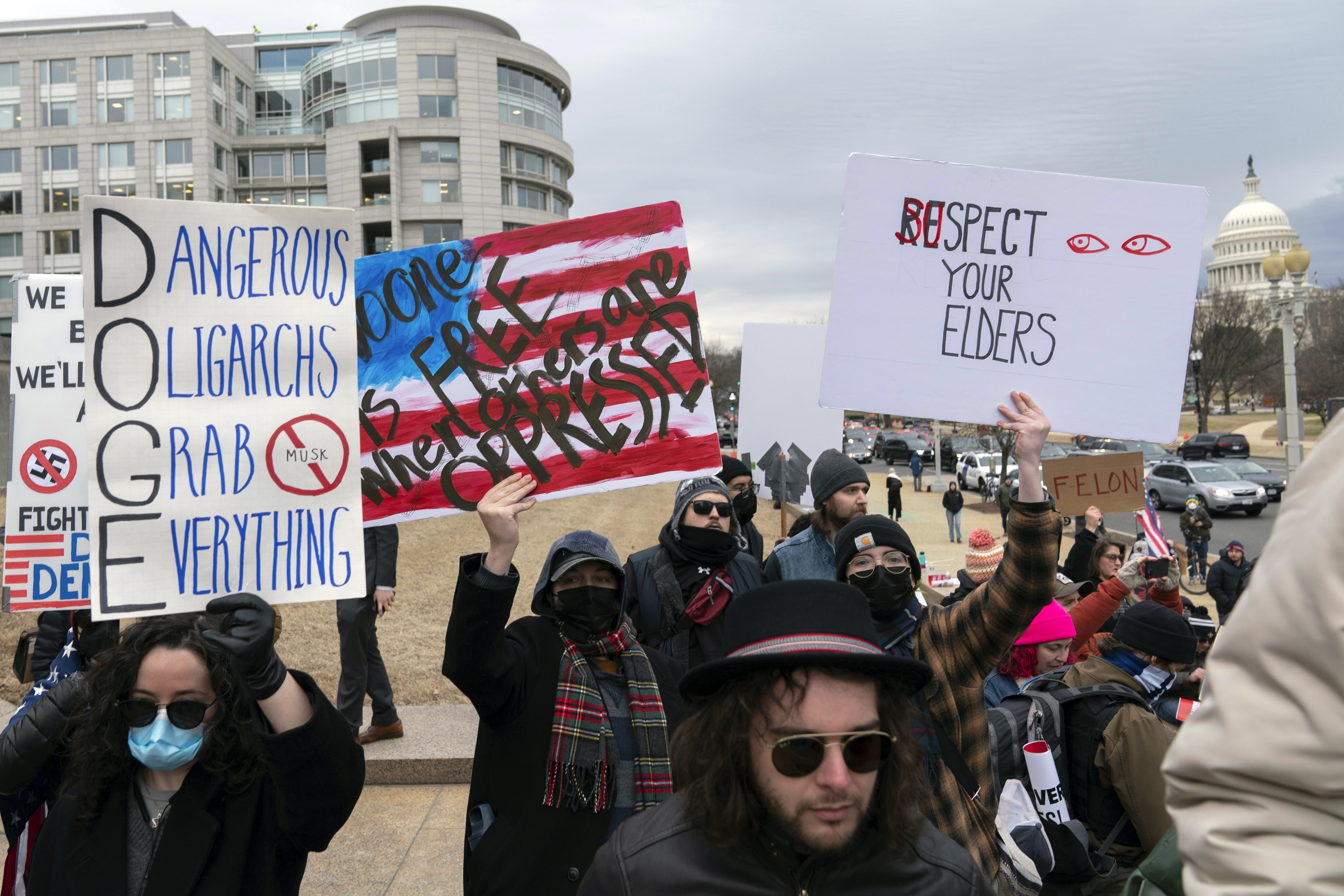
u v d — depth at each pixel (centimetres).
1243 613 93
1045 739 270
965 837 232
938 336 274
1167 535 2378
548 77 7919
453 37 7412
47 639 328
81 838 188
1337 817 86
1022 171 271
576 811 229
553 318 272
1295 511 93
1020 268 273
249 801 188
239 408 222
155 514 214
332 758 182
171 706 180
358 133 7394
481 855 232
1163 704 314
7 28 7819
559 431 269
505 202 7706
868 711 146
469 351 270
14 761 206
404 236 7469
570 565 244
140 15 7981
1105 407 270
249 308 224
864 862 147
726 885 144
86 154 7119
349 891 401
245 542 219
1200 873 93
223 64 7419
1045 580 245
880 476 4416
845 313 275
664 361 272
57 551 282
